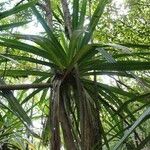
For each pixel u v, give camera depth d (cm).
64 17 366
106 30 661
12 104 282
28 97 345
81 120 302
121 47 283
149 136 253
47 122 344
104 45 297
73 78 322
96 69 319
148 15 678
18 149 457
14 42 309
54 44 309
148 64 296
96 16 321
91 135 302
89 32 320
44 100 383
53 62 319
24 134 466
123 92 341
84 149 295
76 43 310
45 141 351
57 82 316
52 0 520
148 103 271
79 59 316
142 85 307
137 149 252
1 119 344
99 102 346
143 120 248
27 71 331
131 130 240
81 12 336
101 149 303
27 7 296
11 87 284
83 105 306
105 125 405
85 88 333
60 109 312
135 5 675
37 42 302
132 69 300
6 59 313
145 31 671
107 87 339
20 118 277
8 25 299
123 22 669
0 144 423
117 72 324
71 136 303
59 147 291
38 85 300
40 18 313
